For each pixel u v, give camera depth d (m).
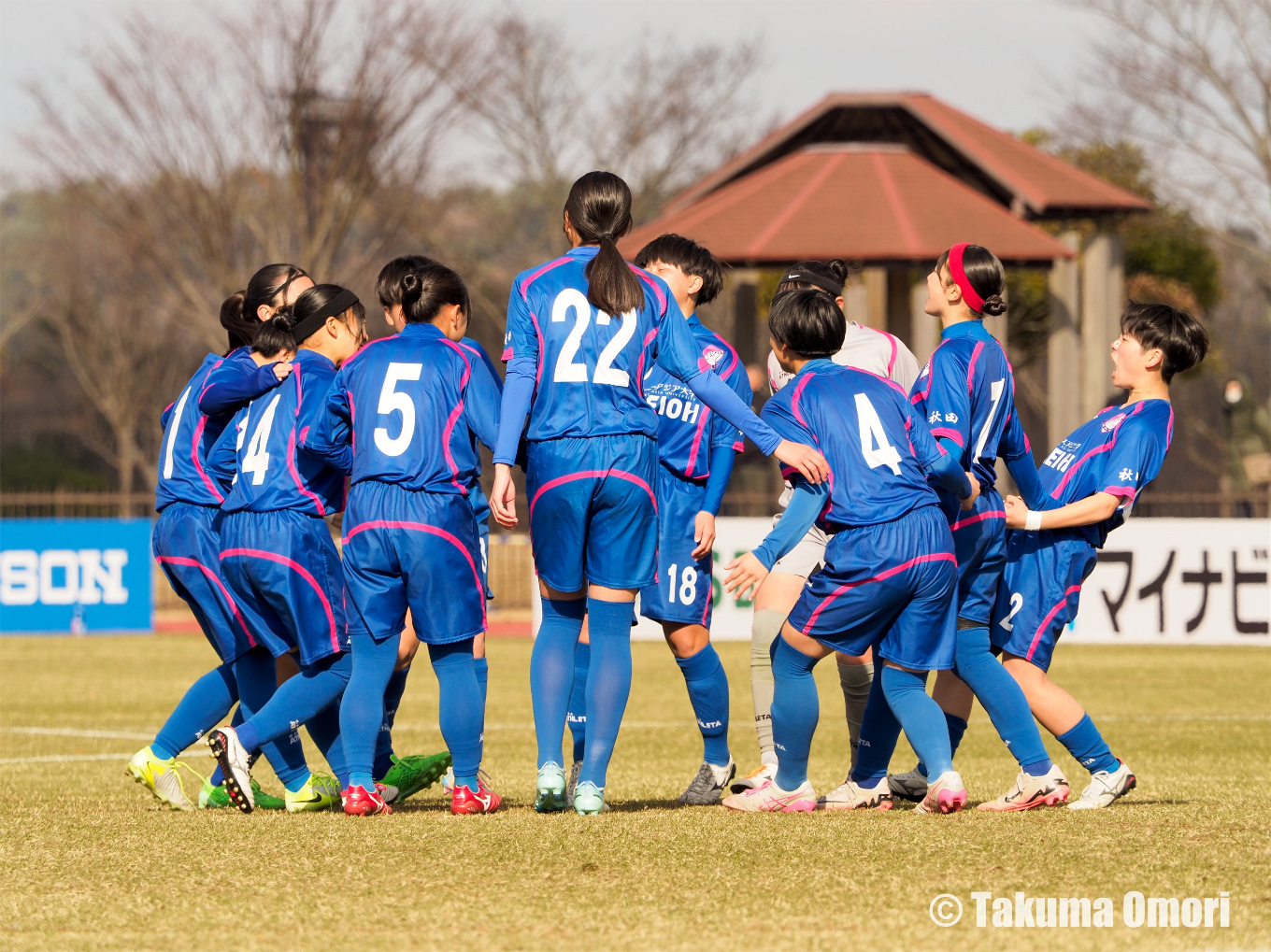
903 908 11.02
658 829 14.24
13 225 154.75
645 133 118.62
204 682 17.62
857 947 10.03
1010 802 16.03
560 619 16.17
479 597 15.97
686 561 18.09
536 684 15.98
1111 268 74.56
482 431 15.85
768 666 18.34
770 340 16.48
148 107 85.94
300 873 12.45
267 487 16.64
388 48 87.56
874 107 77.75
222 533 16.83
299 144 88.44
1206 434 117.19
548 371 15.47
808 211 69.94
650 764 23.83
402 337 16.38
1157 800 17.20
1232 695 36.25
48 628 58.19
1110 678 40.53
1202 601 46.00
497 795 16.67
